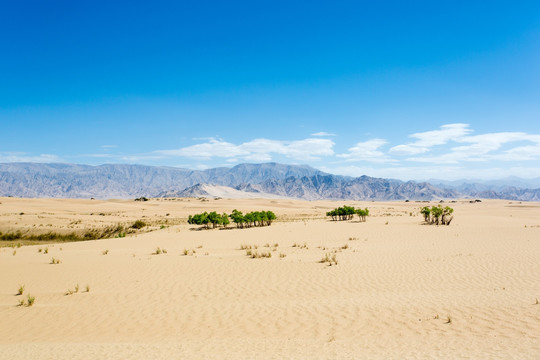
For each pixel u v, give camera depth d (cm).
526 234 3017
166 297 1421
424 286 1434
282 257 2120
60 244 3619
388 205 18738
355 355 848
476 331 960
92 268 1973
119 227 5750
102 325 1164
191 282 1627
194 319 1180
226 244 2909
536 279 1465
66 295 1489
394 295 1327
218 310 1254
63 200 14638
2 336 1102
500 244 2448
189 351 913
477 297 1252
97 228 5738
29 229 5494
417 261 1912
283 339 985
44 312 1298
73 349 957
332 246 2575
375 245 2572
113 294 1482
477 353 826
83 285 1633
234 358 852
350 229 3853
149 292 1495
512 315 1055
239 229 4538
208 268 1889
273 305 1279
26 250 2975
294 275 1678
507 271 1620
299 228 4175
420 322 1048
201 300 1370
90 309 1315
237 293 1441
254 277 1672
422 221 4844
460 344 885
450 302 1209
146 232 5119
